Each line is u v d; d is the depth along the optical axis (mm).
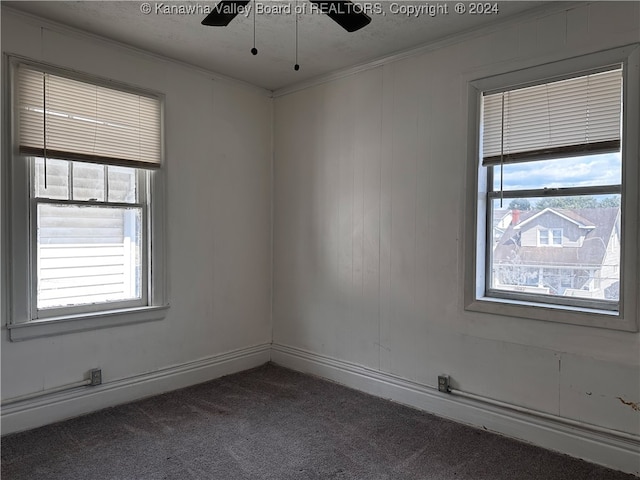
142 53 3107
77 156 2797
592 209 2434
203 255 3547
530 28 2531
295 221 3900
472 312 2793
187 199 3424
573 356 2414
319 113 3676
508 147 2666
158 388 3264
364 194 3365
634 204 2215
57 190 2791
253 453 2412
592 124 2369
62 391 2795
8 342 2572
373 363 3328
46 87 2672
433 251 2973
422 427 2754
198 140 3488
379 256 3279
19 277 2602
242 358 3850
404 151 3115
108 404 2996
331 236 3605
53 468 2236
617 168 2342
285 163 3975
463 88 2801
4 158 2523
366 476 2201
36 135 2631
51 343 2742
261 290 4020
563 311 2430
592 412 2359
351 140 3447
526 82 2559
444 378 2902
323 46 3043
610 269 2381
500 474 2227
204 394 3277
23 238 2613
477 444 2537
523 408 2578
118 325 3051
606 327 2297
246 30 2805
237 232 3801
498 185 2773
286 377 3680
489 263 2832
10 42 2525
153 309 3205
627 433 2250
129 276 3168
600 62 2301
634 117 2207
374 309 3316
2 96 2502
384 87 3225
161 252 3256
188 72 3406
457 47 2832
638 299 2215
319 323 3715
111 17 2637
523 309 2570
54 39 2699
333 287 3604
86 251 2947
